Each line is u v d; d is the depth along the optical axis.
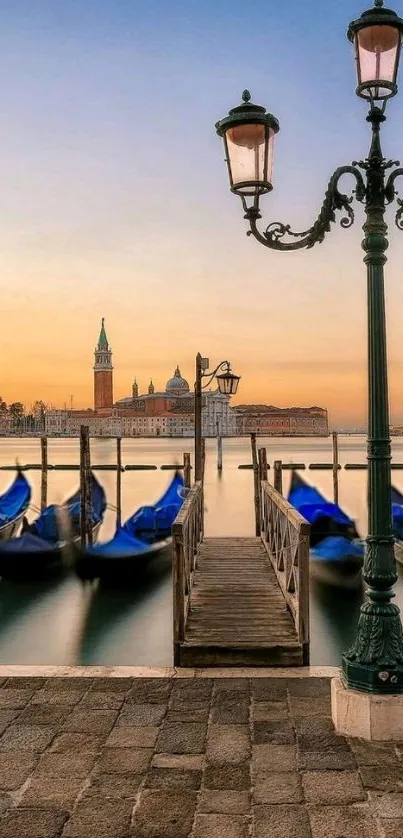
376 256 5.45
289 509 9.55
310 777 4.71
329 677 6.61
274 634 8.09
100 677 6.63
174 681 6.53
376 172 5.39
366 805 4.36
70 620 16.44
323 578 18.44
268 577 11.48
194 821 4.21
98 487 30.48
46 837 4.07
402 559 20.19
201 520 15.70
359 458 94.06
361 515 34.97
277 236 5.74
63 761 4.98
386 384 5.48
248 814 4.28
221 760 4.96
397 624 5.50
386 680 5.33
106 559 19.44
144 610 17.20
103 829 4.14
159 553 19.80
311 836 4.05
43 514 25.92
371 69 5.18
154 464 80.62
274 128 5.62
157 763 4.93
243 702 6.03
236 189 5.70
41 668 6.87
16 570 19.83
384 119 5.34
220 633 8.15
